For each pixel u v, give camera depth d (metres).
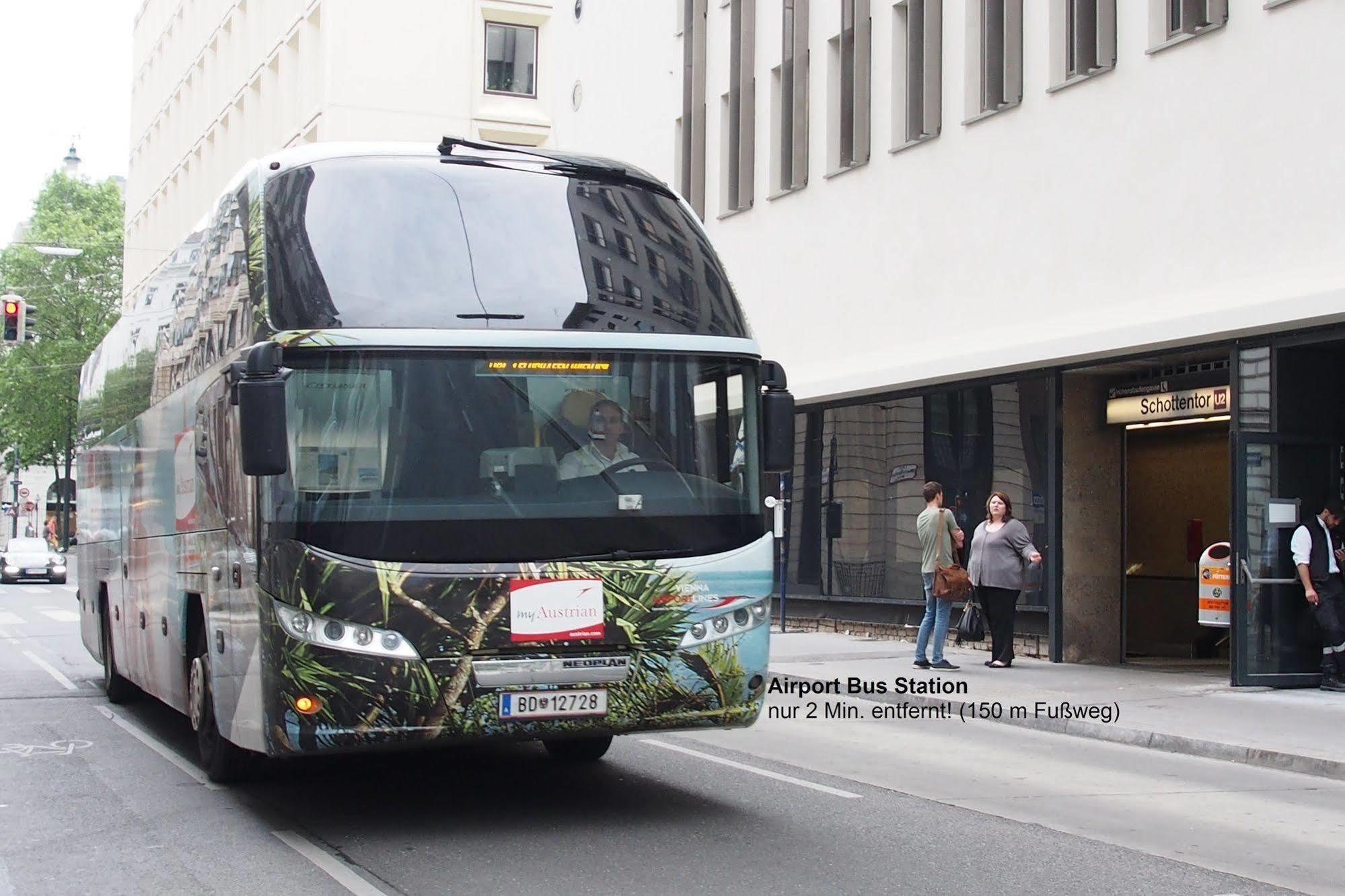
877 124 21.16
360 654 7.20
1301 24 14.16
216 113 52.69
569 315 7.90
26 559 51.25
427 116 41.09
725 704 7.83
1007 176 18.33
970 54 19.20
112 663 13.97
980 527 17.09
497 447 7.57
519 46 42.50
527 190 8.29
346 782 9.45
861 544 21.77
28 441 76.81
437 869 6.89
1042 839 7.80
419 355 7.58
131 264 70.94
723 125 25.75
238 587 8.06
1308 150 14.05
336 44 40.19
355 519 7.31
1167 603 18.56
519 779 9.55
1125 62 16.39
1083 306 16.95
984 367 18.22
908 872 6.89
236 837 7.68
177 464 10.38
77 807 8.60
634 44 28.97
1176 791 9.62
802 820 8.20
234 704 8.20
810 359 22.69
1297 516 14.79
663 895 6.36
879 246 21.00
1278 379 14.54
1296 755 10.59
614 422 7.81
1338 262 13.68
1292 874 7.11
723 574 7.84
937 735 12.36
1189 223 15.45
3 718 13.11
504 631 7.37
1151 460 18.30
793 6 23.50
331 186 8.02
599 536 7.63
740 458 8.11
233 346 8.34
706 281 8.42
